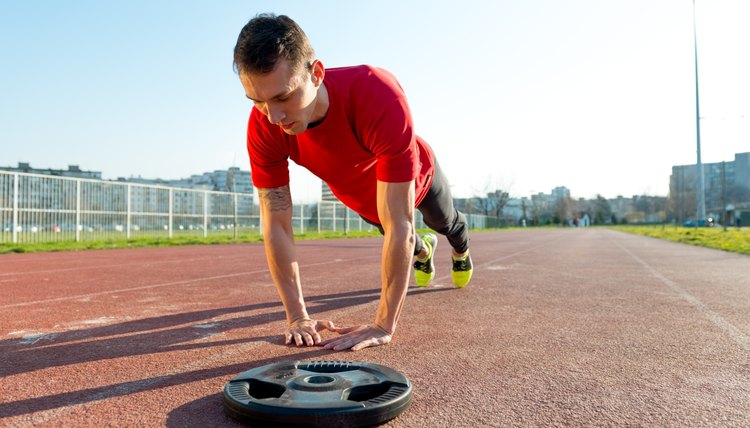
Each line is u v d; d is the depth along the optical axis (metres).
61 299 4.17
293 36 1.86
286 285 2.67
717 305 3.92
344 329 2.66
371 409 1.47
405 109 2.31
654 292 4.66
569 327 3.03
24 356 2.35
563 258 9.55
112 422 1.56
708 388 1.92
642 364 2.24
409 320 3.21
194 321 3.21
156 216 18.11
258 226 23.16
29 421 1.57
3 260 8.81
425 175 2.98
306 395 1.54
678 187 62.72
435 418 1.59
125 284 5.24
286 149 2.53
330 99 2.29
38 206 14.16
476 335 2.79
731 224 75.75
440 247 14.05
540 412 1.66
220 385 1.93
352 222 30.70
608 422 1.58
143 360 2.28
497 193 79.56
